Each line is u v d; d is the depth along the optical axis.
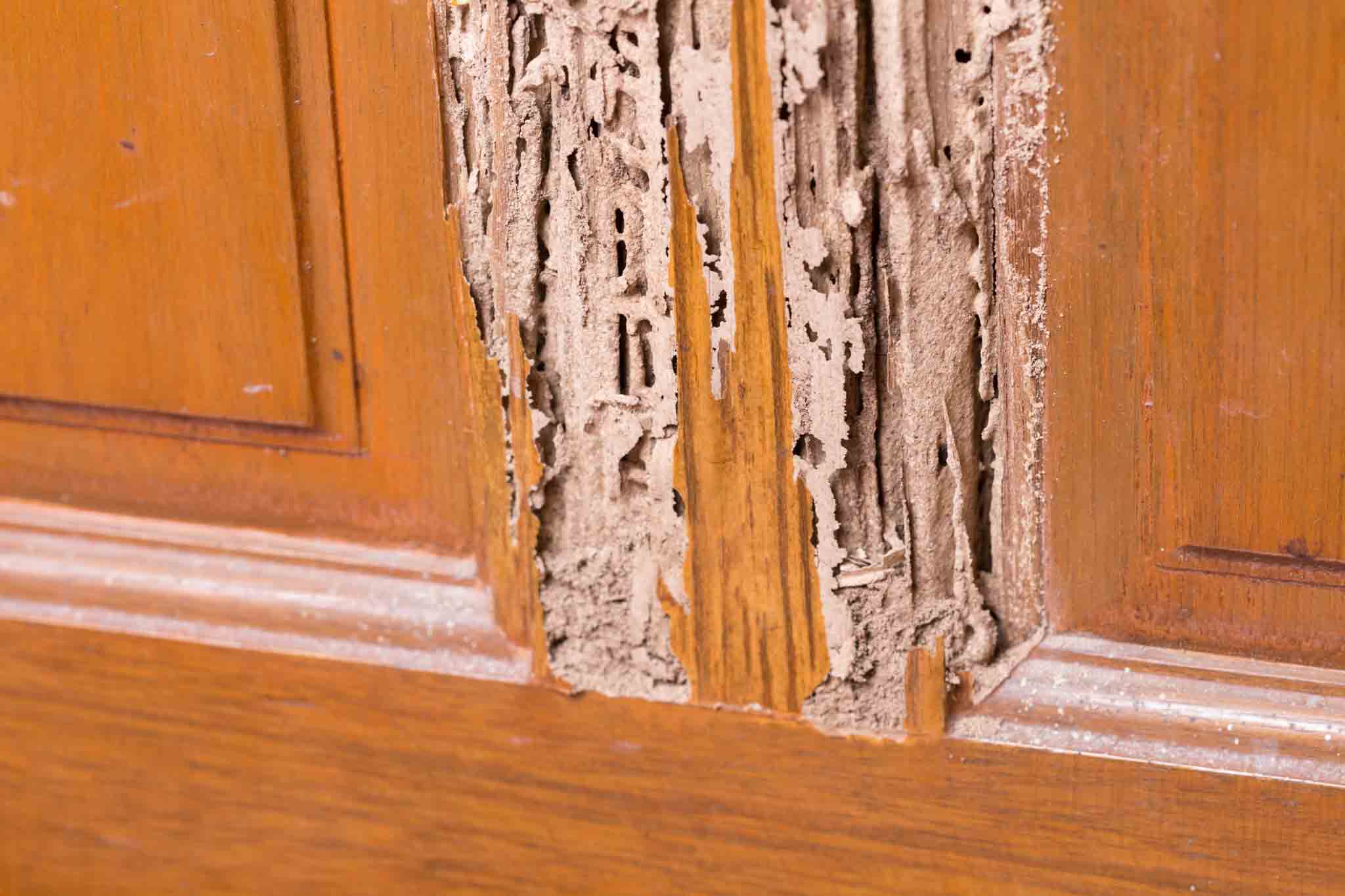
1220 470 0.57
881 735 0.64
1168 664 0.60
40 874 0.82
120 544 0.76
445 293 0.65
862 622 0.62
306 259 0.67
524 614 0.68
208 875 0.79
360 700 0.72
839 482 0.61
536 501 0.66
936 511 0.61
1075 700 0.61
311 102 0.64
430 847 0.74
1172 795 0.60
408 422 0.69
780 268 0.58
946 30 0.55
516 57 0.59
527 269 0.62
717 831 0.68
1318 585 0.57
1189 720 0.60
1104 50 0.53
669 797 0.69
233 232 0.68
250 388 0.71
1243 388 0.56
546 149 0.60
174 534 0.75
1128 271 0.56
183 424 0.73
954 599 0.62
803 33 0.55
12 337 0.74
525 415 0.64
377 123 0.63
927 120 0.56
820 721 0.65
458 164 0.62
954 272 0.58
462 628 0.70
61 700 0.78
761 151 0.57
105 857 0.81
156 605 0.75
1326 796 0.58
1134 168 0.54
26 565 0.77
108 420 0.74
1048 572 0.61
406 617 0.71
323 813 0.75
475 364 0.65
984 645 0.62
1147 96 0.53
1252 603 0.59
